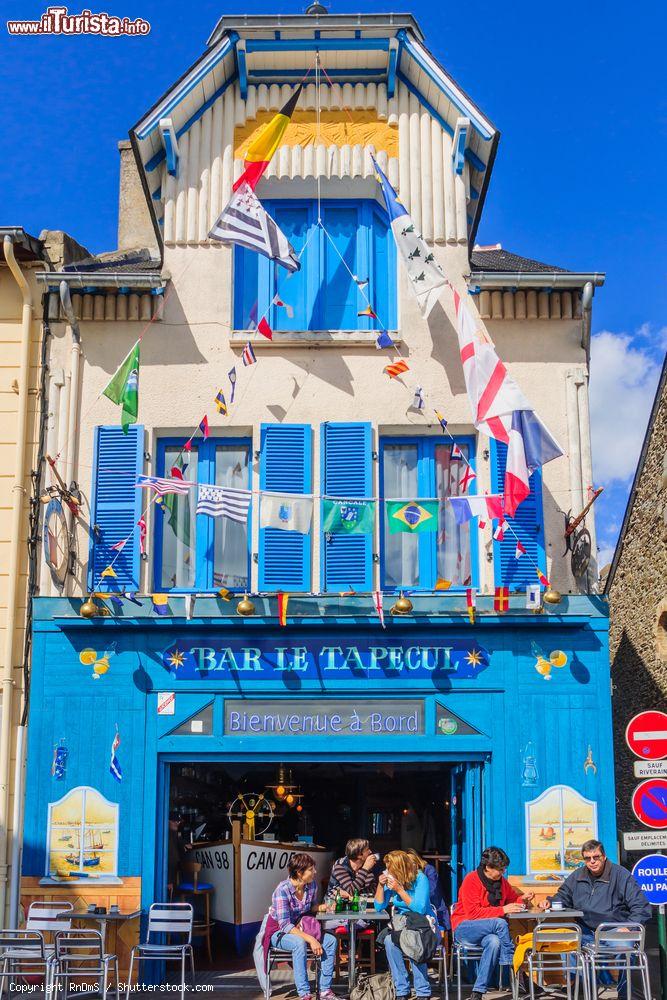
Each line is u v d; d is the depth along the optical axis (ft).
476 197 44.98
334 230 44.86
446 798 48.34
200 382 43.09
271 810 47.06
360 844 39.52
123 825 40.01
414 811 50.31
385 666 40.83
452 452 43.09
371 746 40.47
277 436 42.52
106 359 43.55
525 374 43.14
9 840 40.34
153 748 40.52
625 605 63.98
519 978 36.76
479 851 40.37
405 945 34.04
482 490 42.42
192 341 43.37
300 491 42.24
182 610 40.73
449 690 40.73
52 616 40.96
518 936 38.50
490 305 43.47
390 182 44.32
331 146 44.93
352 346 43.21
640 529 60.90
